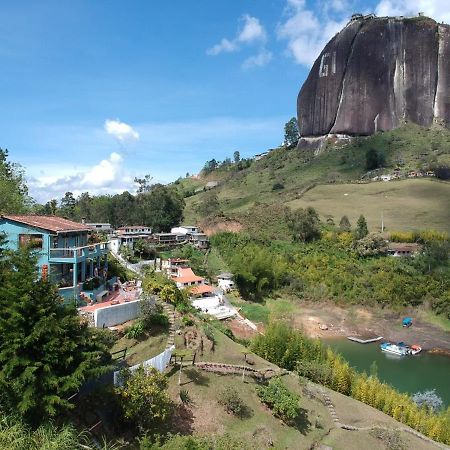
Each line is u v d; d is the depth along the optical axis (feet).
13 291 70.18
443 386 192.95
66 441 63.26
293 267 326.65
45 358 69.41
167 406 95.66
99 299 139.85
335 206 449.48
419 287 295.28
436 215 406.41
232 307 261.85
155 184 564.71
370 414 139.64
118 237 334.24
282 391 123.24
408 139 647.56
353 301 293.64
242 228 404.36
